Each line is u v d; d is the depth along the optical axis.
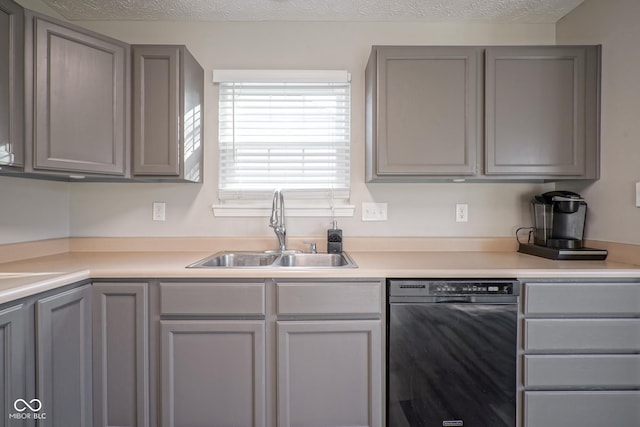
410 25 2.05
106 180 1.93
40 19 1.42
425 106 1.71
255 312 1.41
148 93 1.71
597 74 1.71
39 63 1.41
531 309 1.42
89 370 1.40
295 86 2.05
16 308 1.11
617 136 1.64
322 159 2.05
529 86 1.71
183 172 1.73
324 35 2.05
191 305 1.41
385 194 2.05
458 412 1.40
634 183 1.56
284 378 1.42
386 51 1.71
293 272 1.42
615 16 1.65
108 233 2.03
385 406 1.43
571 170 1.72
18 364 1.11
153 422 1.42
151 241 2.02
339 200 2.06
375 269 1.45
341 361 1.43
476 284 1.41
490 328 1.41
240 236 2.04
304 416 1.43
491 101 1.70
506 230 2.04
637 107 1.55
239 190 2.04
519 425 1.43
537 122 1.71
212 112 2.04
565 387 1.42
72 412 1.32
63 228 1.98
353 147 2.05
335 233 1.93
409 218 2.06
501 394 1.40
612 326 1.42
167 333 1.41
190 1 1.84
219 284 1.42
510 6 1.90
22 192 1.71
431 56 1.71
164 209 2.04
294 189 2.05
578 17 1.88
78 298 1.34
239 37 2.04
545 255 1.76
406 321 1.40
